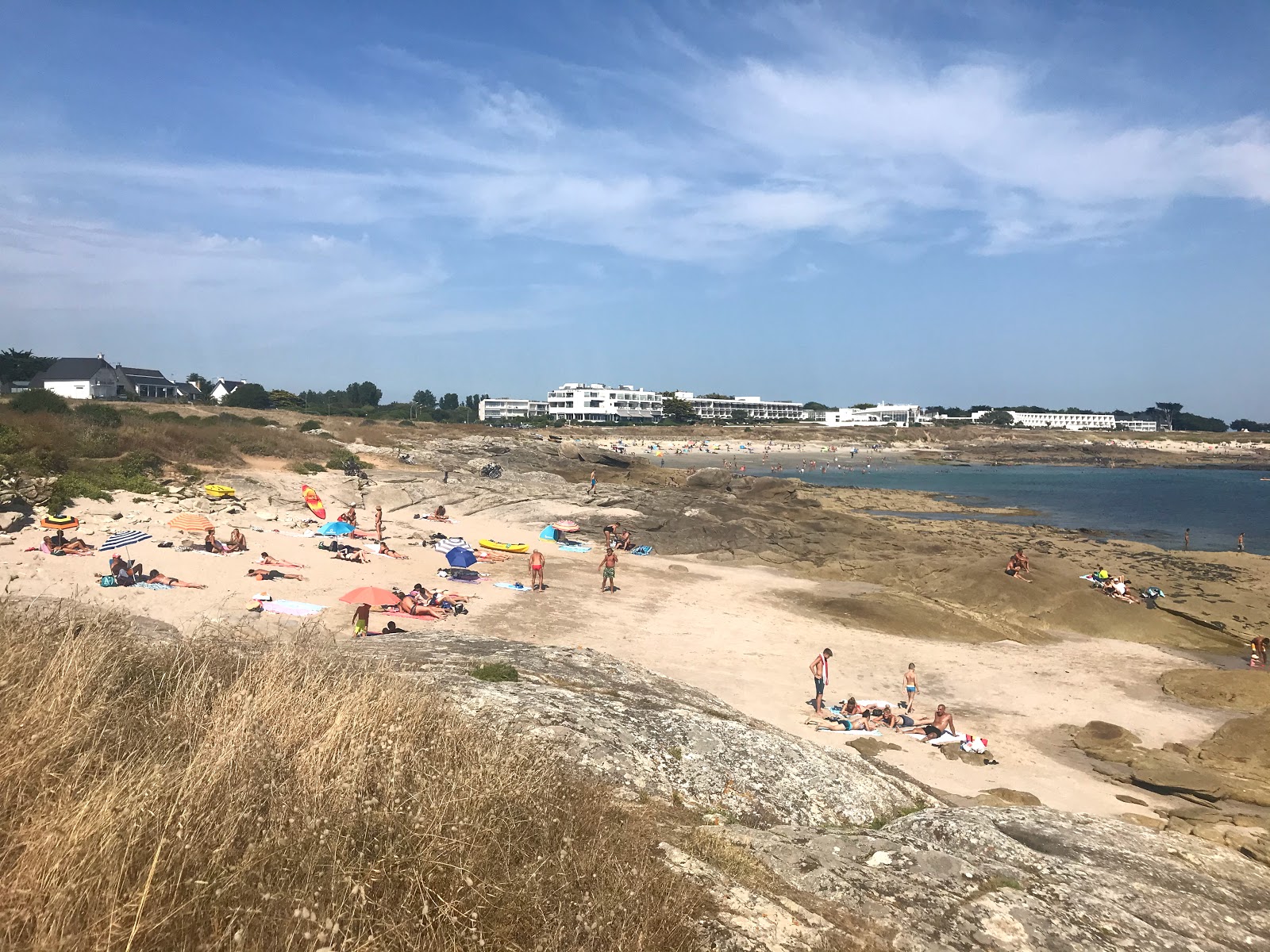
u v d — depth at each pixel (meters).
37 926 3.66
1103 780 17.61
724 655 24.08
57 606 8.57
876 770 13.15
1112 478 131.62
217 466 43.22
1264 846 13.51
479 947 4.48
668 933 5.25
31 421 36.00
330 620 22.02
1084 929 7.32
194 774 5.05
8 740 4.94
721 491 62.28
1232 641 30.33
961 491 103.12
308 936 4.03
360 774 5.70
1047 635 29.84
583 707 11.64
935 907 7.23
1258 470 165.12
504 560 35.50
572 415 195.50
